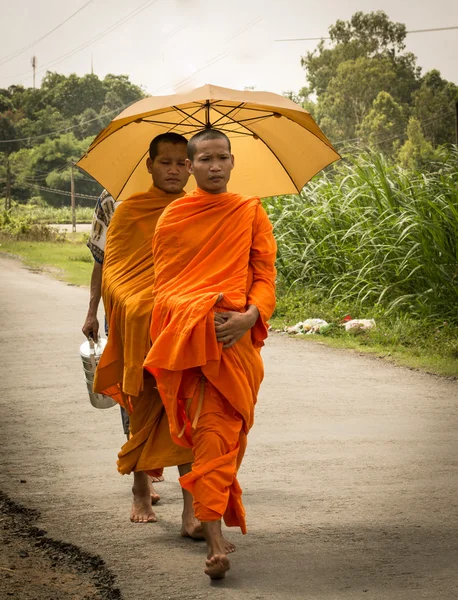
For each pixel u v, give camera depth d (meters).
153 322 7.93
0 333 23.86
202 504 7.42
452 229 23.47
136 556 8.18
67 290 36.41
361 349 20.42
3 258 56.84
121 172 9.85
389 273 24.62
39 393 16.06
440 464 11.15
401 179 26.47
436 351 19.70
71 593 7.39
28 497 10.02
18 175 183.00
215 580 7.55
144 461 8.50
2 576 7.76
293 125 9.20
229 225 7.87
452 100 138.88
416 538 8.52
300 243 27.45
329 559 8.01
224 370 7.63
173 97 8.56
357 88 139.38
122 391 9.01
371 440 12.42
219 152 7.90
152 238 8.77
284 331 23.73
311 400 15.23
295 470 10.95
